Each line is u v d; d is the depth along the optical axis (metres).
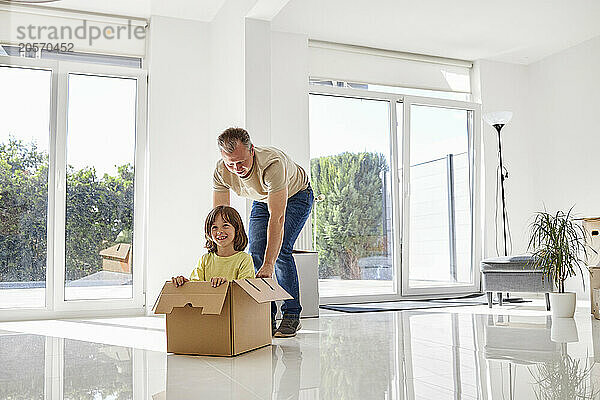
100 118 4.94
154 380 2.10
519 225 6.43
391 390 1.91
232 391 1.91
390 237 5.97
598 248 4.66
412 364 2.39
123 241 4.94
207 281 2.61
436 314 4.47
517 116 6.54
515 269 4.79
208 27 5.22
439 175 6.24
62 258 4.72
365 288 5.79
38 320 4.54
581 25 5.50
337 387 1.96
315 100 5.73
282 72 5.43
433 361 2.46
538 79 6.49
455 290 6.22
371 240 5.86
